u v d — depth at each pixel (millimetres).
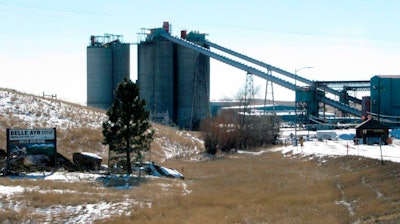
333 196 34844
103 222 27766
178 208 32469
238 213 30734
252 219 28734
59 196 33312
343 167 52281
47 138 45688
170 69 157625
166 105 156500
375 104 131250
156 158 73688
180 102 157625
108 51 164750
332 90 143500
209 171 60625
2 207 29266
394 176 36812
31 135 44844
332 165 55844
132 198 35531
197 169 63125
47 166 47125
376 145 75125
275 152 85188
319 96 138750
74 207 31062
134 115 49281
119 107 49375
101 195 35438
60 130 69062
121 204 32938
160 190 40562
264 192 39625
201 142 97125
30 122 69000
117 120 49344
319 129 133375
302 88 138000
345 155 58031
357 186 37031
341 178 43219
